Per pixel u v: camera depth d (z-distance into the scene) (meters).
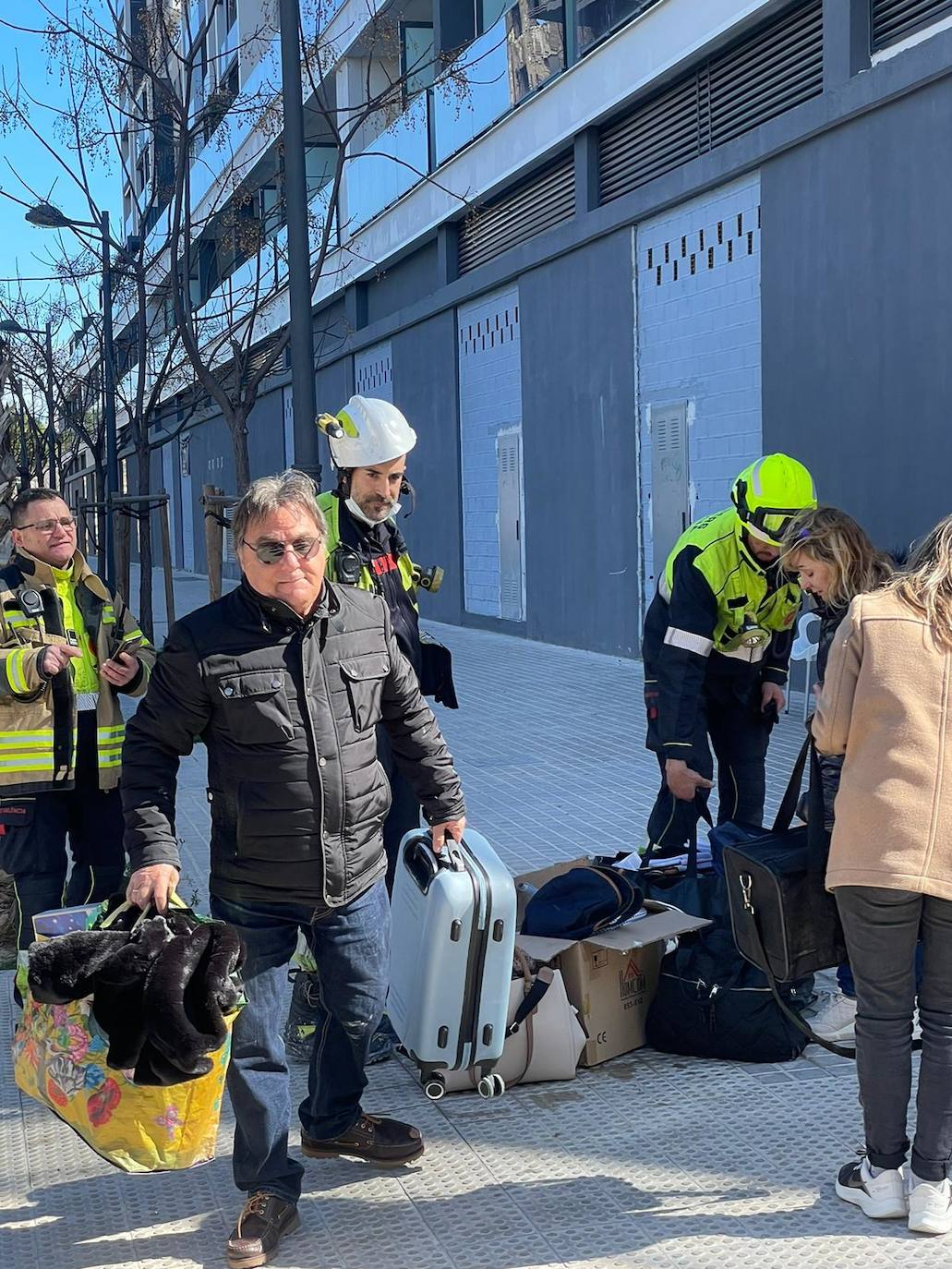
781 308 10.72
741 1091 4.01
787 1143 3.66
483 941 3.52
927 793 3.06
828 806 3.88
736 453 11.63
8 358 13.00
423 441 19.66
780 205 10.64
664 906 4.39
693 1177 3.50
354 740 3.21
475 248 17.58
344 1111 3.57
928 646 3.10
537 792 8.27
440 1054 3.57
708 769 4.75
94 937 2.86
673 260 12.49
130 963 2.81
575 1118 3.88
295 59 8.62
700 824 6.87
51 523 4.35
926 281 9.07
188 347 12.46
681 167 11.94
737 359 11.54
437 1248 3.22
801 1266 3.06
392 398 20.98
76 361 25.72
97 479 20.62
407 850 3.84
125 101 15.51
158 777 3.16
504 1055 4.02
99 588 4.48
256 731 3.11
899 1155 3.24
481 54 15.96
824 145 10.06
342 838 3.20
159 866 3.05
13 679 4.13
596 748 9.62
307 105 15.24
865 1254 3.10
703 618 4.71
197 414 36.31
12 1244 3.33
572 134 14.09
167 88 12.38
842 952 3.52
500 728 10.54
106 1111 2.94
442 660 4.41
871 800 3.10
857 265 9.77
